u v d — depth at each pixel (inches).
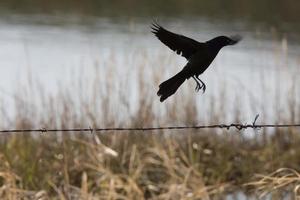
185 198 498.3
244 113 708.7
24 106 639.8
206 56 267.9
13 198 467.8
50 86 833.5
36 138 632.4
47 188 534.3
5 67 960.9
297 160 629.9
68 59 1012.5
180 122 644.1
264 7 1496.1
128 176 538.6
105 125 623.8
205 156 632.4
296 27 1264.8
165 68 669.3
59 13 1428.4
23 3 1545.3
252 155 623.8
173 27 1235.2
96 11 1454.2
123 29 1249.4
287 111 676.7
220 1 1588.3
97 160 557.3
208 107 690.2
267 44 1105.4
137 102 697.6
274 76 887.1
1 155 522.3
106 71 665.6
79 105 682.2
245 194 580.4
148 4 1546.5
